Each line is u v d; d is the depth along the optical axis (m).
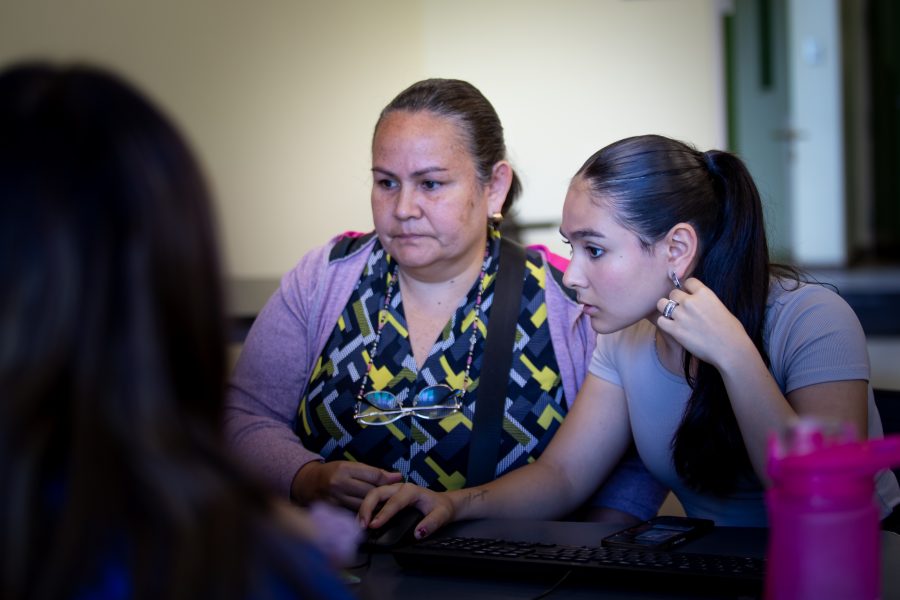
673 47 4.69
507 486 1.69
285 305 2.05
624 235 1.51
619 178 1.51
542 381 1.93
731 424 1.58
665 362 1.67
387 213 1.86
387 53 4.22
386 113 1.88
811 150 7.71
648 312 1.56
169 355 0.63
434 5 4.51
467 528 1.52
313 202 3.89
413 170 1.82
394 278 2.00
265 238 3.70
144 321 0.62
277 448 1.88
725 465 1.61
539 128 4.69
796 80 7.63
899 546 1.30
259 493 0.66
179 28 3.37
